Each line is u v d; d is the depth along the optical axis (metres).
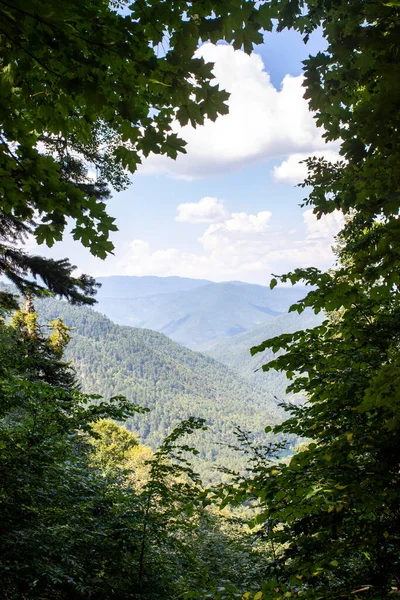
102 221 1.89
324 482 2.21
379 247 1.56
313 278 2.52
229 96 1.60
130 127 1.75
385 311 2.78
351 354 2.55
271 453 3.68
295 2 2.04
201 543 5.38
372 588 2.13
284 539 2.63
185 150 1.81
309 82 2.05
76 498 4.74
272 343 2.71
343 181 2.66
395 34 1.39
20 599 3.27
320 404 2.72
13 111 1.68
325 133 2.19
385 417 2.23
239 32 1.57
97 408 4.95
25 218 1.92
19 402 4.63
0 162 1.72
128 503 4.69
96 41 1.45
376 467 2.04
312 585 2.36
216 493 2.47
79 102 1.79
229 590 2.41
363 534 2.33
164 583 4.35
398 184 1.65
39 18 1.32
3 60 1.57
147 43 1.50
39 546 3.68
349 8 1.77
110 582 4.00
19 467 4.09
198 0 1.48
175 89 1.59
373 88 1.88
